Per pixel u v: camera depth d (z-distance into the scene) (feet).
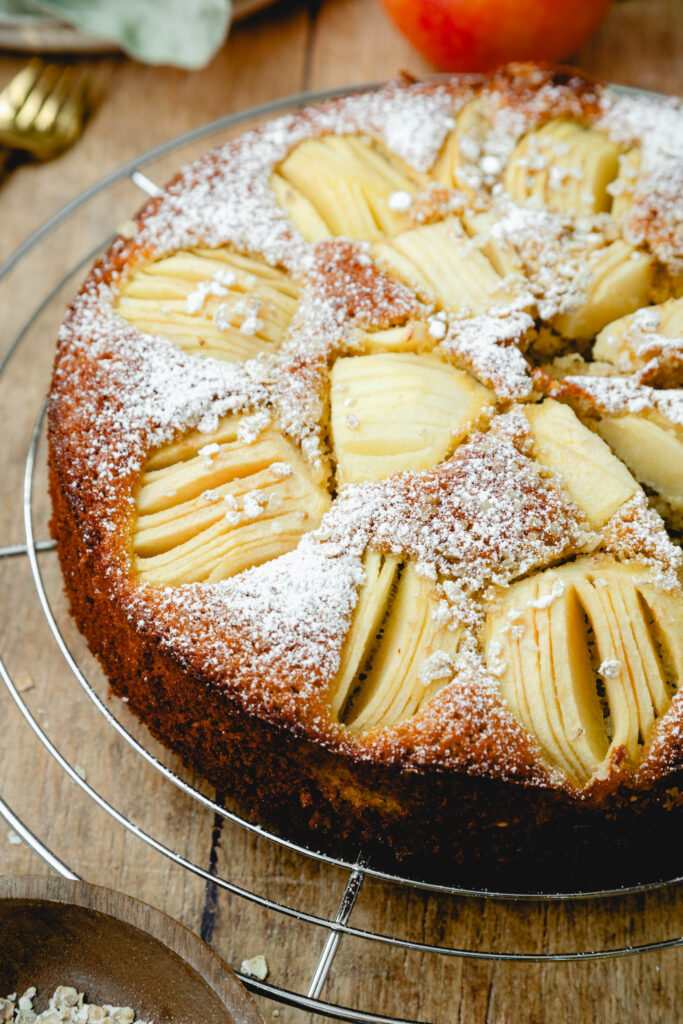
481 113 2.71
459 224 2.58
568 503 2.39
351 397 2.46
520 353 2.50
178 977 2.29
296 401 2.46
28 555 2.59
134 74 3.06
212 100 3.04
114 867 2.48
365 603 2.34
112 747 2.55
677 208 2.60
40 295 2.88
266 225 2.59
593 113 2.70
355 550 2.36
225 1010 2.26
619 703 2.31
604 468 2.42
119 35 2.93
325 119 2.69
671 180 2.62
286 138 2.68
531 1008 2.40
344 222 2.61
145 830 2.50
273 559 2.38
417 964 2.42
